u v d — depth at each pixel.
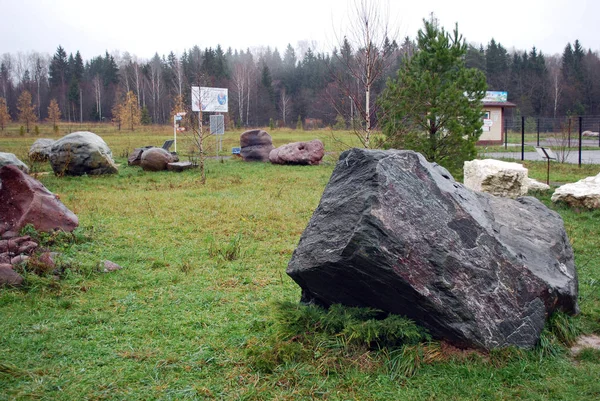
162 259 7.79
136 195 13.78
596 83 65.56
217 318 5.52
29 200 8.51
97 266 7.11
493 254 4.67
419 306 4.42
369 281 4.43
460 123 13.48
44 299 6.06
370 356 4.43
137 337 5.07
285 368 4.32
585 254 8.26
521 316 4.61
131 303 5.99
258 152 24.61
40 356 4.62
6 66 93.06
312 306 4.92
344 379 4.19
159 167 20.48
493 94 39.94
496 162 12.83
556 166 22.50
